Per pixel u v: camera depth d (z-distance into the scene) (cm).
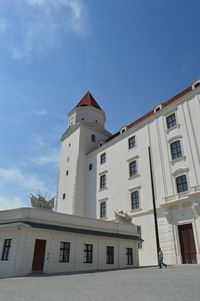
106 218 3716
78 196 4291
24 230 1958
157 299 692
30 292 912
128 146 3762
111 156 4069
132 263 2570
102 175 4147
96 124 5122
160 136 3262
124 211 3441
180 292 787
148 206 3106
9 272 1825
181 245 2605
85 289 952
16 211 2098
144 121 3591
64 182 4744
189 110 2972
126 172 3628
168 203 2750
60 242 2123
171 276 1265
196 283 961
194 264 2194
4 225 1973
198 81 3109
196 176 2648
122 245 2555
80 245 2238
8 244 1977
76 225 2316
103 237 2417
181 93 3419
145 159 3381
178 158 2903
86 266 2202
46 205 2362
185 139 2909
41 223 2083
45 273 1912
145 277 1285
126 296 759
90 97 5812
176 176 2869
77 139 4822
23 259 1873
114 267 2386
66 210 4384
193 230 2484
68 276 1566
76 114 5347
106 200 3844
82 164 4575
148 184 3206
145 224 3062
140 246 3028
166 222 2802
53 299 749
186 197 2588
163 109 3325
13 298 779
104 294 814
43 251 2047
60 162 5122
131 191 3434
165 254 2697
